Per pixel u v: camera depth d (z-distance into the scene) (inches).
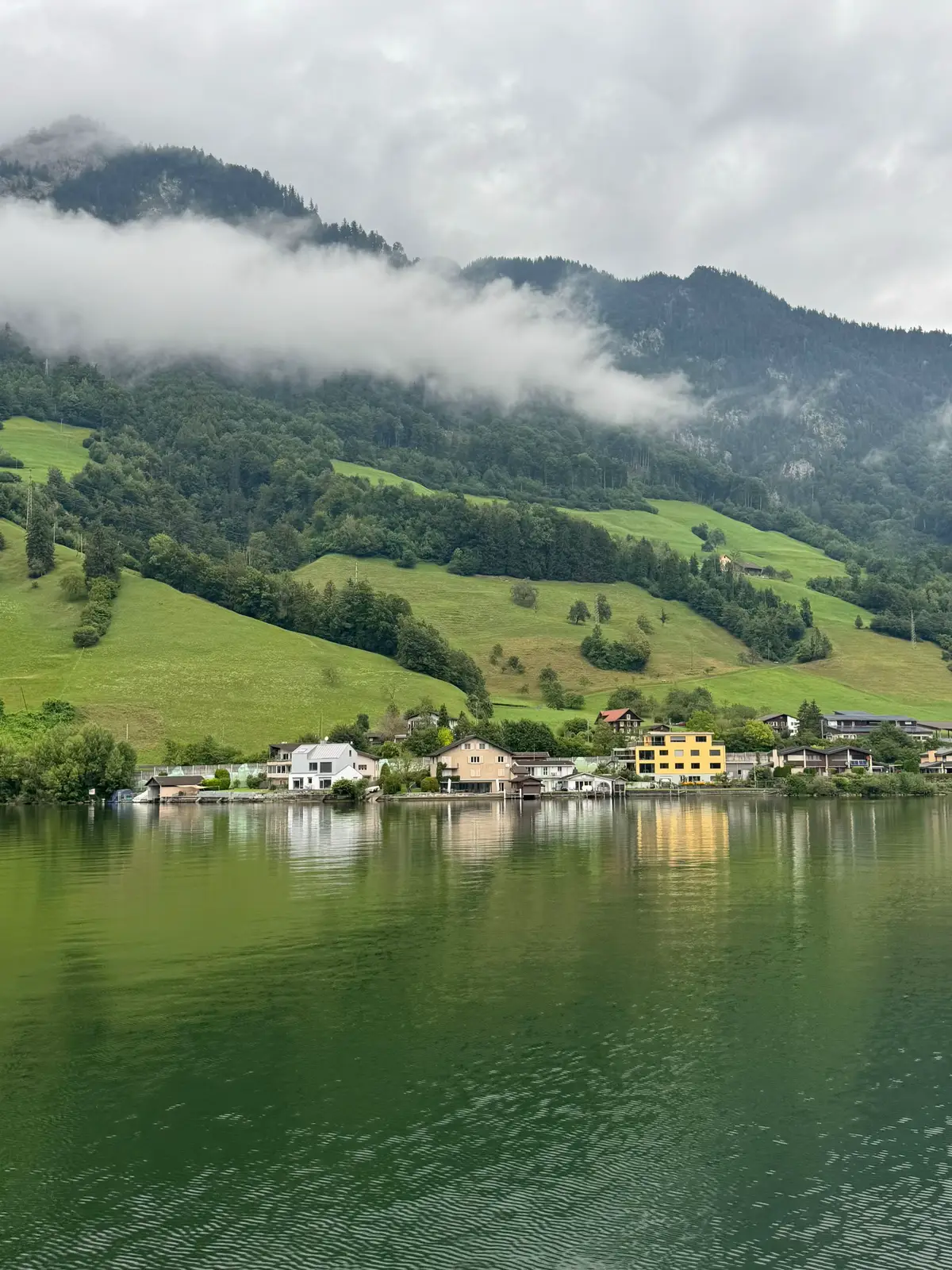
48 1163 1243.8
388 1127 1325.0
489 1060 1537.9
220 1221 1122.7
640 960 2076.8
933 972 1984.5
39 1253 1069.1
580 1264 1045.8
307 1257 1058.7
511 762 7480.3
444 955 2119.8
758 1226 1109.1
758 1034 1638.8
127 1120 1349.7
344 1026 1683.1
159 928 2380.7
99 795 6840.6
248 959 2091.5
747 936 2284.7
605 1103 1393.9
